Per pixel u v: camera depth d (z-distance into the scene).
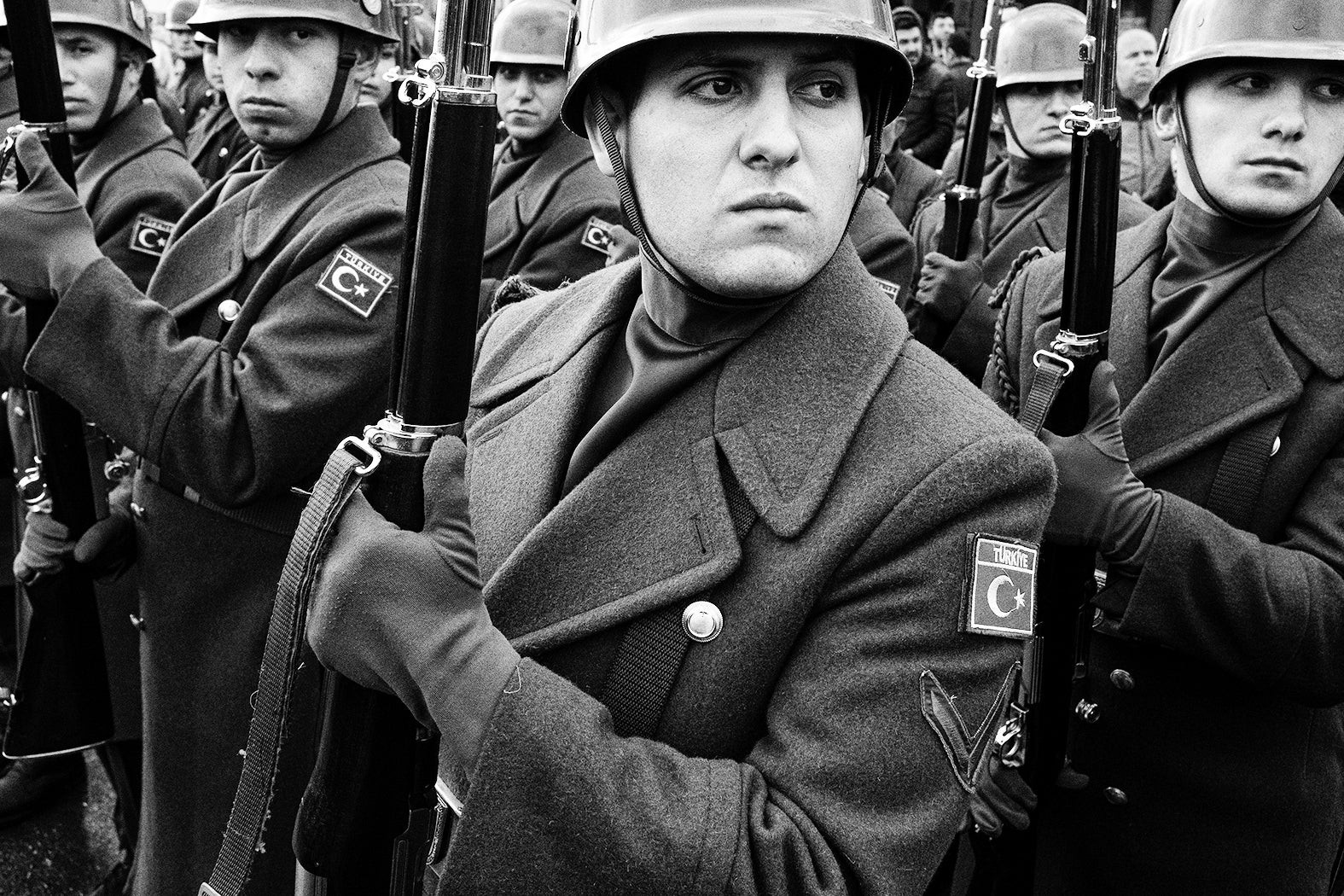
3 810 3.51
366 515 1.09
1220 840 1.99
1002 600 1.13
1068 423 1.80
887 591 1.13
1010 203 4.28
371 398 2.33
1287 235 1.98
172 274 2.47
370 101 2.58
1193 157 1.98
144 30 3.25
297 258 2.32
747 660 1.15
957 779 1.12
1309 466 1.91
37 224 2.21
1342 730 2.04
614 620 1.19
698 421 1.24
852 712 1.10
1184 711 1.98
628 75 1.19
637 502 1.24
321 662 1.11
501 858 1.06
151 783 2.53
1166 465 1.96
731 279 1.13
